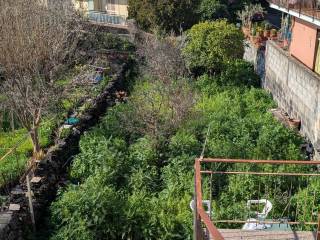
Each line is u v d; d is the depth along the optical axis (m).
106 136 11.79
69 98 13.24
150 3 21.92
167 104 12.01
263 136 11.45
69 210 8.27
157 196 9.46
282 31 17.20
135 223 8.08
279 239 6.21
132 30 21.27
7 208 8.26
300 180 9.59
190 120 12.19
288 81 14.34
